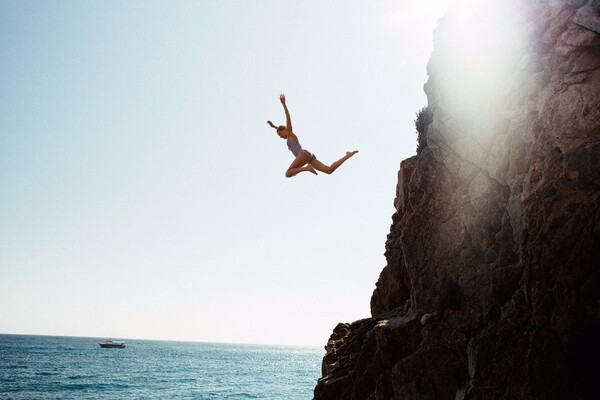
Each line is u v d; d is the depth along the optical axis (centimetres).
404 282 1556
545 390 780
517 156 1065
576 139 901
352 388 1277
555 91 994
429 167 1357
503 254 994
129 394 5034
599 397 729
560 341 785
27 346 19375
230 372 9438
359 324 1661
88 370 8500
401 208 1773
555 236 838
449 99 1362
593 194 816
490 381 862
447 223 1215
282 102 797
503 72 1189
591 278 772
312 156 783
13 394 4803
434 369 1025
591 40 963
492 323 930
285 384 6950
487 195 1139
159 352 19062
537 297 830
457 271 1137
